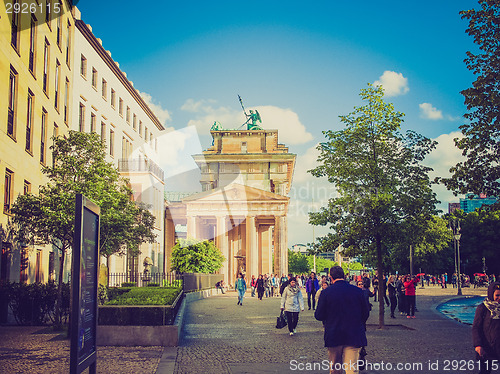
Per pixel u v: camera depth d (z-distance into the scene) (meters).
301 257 152.88
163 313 14.16
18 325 19.34
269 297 48.12
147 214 21.06
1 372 10.02
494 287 7.77
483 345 7.68
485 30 18.94
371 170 20.62
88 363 7.35
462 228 82.12
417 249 70.00
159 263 38.69
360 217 20.53
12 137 22.48
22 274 24.52
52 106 29.42
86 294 7.31
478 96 18.66
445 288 62.81
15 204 19.77
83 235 7.03
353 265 152.25
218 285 57.09
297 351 13.42
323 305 7.81
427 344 14.65
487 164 19.44
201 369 10.67
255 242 74.69
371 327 19.56
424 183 20.55
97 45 41.00
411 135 21.16
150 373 10.02
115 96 47.25
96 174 20.12
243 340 15.74
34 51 26.03
